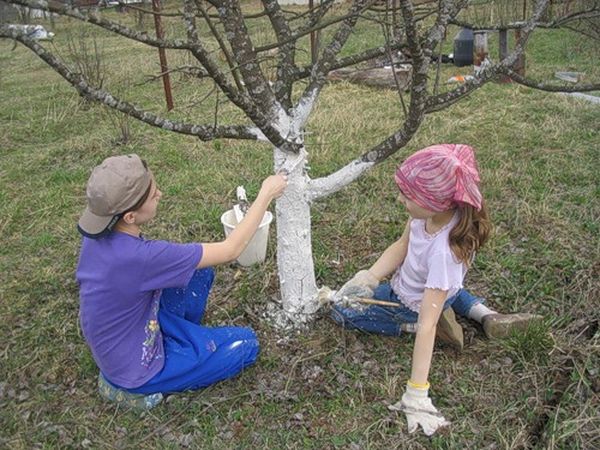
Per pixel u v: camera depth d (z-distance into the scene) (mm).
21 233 4008
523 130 5039
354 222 3768
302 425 2393
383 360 2670
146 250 2232
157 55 9008
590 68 6879
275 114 2480
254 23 9695
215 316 2996
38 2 1682
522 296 3037
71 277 3447
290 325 2828
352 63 2582
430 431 2305
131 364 2377
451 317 2623
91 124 6160
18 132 6023
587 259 3260
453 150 2338
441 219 2379
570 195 3934
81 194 4543
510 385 2518
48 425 2451
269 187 2432
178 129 2326
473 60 7301
